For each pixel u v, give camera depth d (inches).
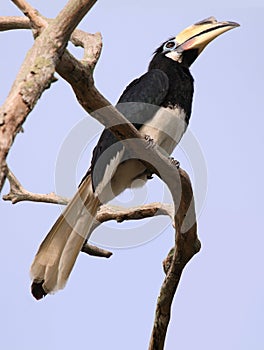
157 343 302.7
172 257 303.9
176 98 343.6
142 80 345.4
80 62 216.5
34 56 188.7
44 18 217.2
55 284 291.3
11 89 179.3
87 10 195.0
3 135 170.9
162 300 295.6
